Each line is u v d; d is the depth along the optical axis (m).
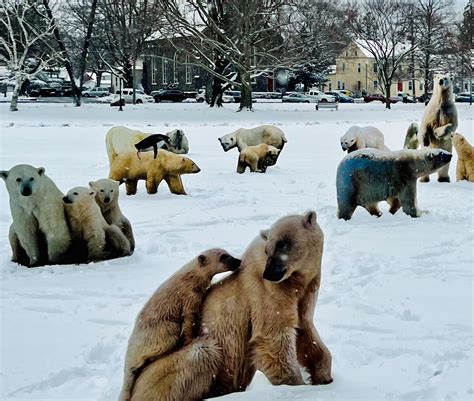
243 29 47.75
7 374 5.17
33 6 49.09
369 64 104.50
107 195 9.05
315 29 49.81
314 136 31.14
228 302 4.27
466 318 6.23
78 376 5.16
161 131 33.72
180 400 4.07
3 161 20.06
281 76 74.00
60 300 7.14
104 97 71.12
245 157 18.22
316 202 13.20
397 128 34.72
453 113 16.84
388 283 7.39
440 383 4.71
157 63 87.81
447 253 8.88
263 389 4.32
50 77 89.75
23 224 8.61
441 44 68.38
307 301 4.38
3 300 7.15
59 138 29.20
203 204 13.26
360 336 5.77
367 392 4.50
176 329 4.16
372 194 11.37
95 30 62.03
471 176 16.20
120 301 7.06
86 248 8.77
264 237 4.35
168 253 9.28
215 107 53.56
